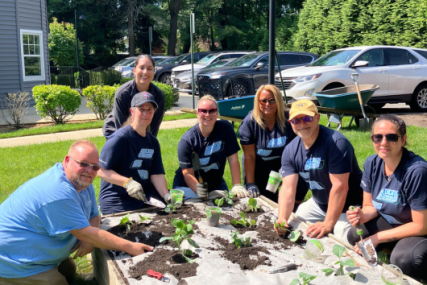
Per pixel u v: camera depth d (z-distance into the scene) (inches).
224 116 281.9
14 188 210.2
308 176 136.3
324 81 376.2
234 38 1386.6
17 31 521.0
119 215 139.5
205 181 172.2
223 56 661.3
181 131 349.4
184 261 106.1
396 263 111.5
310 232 124.2
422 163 109.7
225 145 166.1
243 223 130.3
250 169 173.9
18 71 529.7
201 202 154.7
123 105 175.6
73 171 104.6
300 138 135.2
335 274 98.8
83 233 105.6
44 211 102.1
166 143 305.7
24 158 268.2
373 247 107.0
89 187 119.4
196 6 1307.8
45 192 102.6
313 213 148.1
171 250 112.5
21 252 104.3
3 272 104.4
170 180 222.2
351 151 128.0
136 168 148.0
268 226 130.9
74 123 399.9
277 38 1017.5
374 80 393.7
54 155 275.1
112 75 756.6
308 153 131.7
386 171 117.0
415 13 532.1
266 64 503.8
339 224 138.6
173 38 1352.1
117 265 104.0
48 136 343.0
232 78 385.4
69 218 103.3
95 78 754.8
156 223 132.0
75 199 105.2
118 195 149.6
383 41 587.5
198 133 160.1
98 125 382.3
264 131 167.2
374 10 598.5
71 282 123.6
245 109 284.2
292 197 133.9
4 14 503.2
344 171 126.2
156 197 153.4
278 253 111.0
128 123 148.3
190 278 97.5
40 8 556.4
